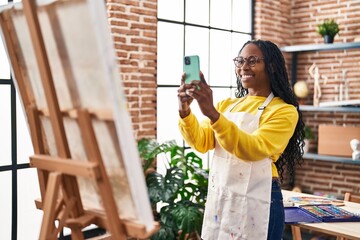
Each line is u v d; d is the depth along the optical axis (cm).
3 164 293
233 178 197
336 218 226
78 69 110
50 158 125
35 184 312
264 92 201
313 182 504
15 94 296
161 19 388
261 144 173
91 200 125
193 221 311
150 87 360
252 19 492
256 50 195
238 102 210
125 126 105
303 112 513
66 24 109
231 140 166
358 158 443
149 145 336
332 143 468
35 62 127
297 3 520
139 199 108
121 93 104
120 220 117
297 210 244
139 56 348
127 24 337
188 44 417
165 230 315
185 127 195
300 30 520
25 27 125
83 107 114
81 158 121
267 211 191
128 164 105
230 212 198
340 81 483
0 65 287
